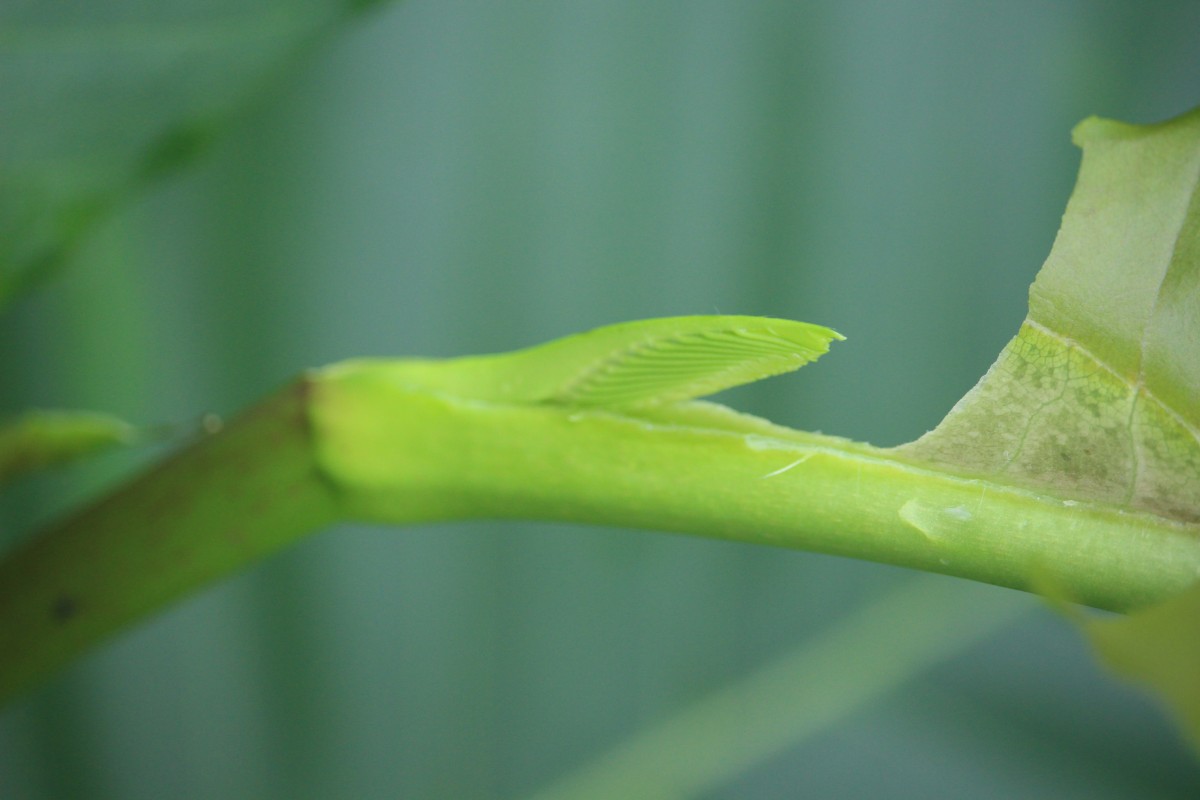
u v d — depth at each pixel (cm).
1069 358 17
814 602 29
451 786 29
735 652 29
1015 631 28
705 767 28
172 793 28
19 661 18
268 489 18
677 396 17
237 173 28
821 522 17
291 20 19
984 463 17
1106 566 16
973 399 17
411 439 17
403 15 29
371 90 29
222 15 19
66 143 19
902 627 29
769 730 28
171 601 18
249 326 29
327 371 18
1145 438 16
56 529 18
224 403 29
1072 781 27
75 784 28
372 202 29
